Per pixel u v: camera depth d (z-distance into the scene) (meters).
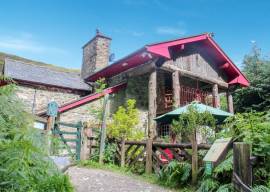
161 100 13.59
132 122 10.52
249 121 3.87
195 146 5.45
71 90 14.16
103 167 7.98
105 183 5.68
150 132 10.52
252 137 3.52
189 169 5.50
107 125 10.22
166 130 12.22
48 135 2.12
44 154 1.94
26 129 1.98
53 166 1.97
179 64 12.38
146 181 6.16
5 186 1.64
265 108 15.31
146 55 10.83
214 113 7.93
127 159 8.09
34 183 1.73
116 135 9.86
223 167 3.59
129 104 11.17
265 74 15.69
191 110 7.39
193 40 12.30
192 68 12.94
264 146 3.36
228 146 3.58
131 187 5.47
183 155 6.71
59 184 1.86
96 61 15.34
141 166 7.44
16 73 13.29
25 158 1.67
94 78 14.36
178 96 11.67
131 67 12.66
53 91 13.62
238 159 2.92
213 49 13.62
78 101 11.49
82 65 16.98
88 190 4.98
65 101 13.86
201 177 5.17
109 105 11.97
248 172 2.87
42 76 14.21
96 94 11.85
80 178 5.97
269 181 3.28
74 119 11.48
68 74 16.39
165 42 11.17
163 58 11.43
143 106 13.00
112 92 12.25
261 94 15.52
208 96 15.37
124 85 12.59
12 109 2.05
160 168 6.69
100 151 8.63
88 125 9.43
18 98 2.19
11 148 1.66
